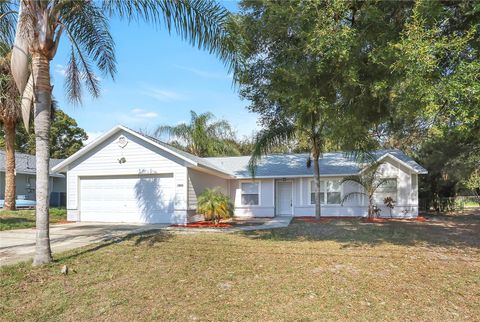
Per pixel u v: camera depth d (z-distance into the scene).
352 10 7.04
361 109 8.46
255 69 10.04
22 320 4.42
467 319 4.48
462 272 6.53
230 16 7.83
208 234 11.36
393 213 18.42
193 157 17.17
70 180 16.36
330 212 19.38
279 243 9.59
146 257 7.62
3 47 8.10
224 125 28.48
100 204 16.05
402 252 8.32
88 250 8.26
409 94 6.35
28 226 13.56
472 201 30.98
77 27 8.65
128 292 5.41
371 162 16.92
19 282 5.76
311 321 4.39
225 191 20.38
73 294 5.30
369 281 5.98
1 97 16.03
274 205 19.98
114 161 15.82
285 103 9.27
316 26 6.69
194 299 5.14
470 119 5.56
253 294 5.34
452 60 6.14
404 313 4.65
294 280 6.04
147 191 15.45
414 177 18.39
